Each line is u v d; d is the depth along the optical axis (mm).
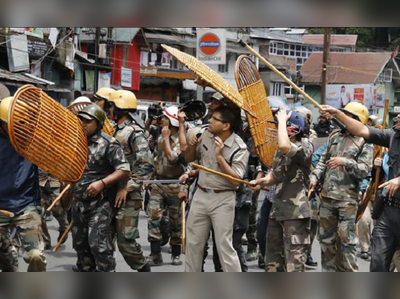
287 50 51906
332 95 52875
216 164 6258
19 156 6082
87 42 30094
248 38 45969
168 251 9672
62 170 5871
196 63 6242
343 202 7230
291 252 6395
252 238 9062
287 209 6414
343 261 7254
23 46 20562
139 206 6969
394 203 6059
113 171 6656
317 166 7582
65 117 5988
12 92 19703
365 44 58656
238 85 6781
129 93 7809
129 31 32000
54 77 24578
